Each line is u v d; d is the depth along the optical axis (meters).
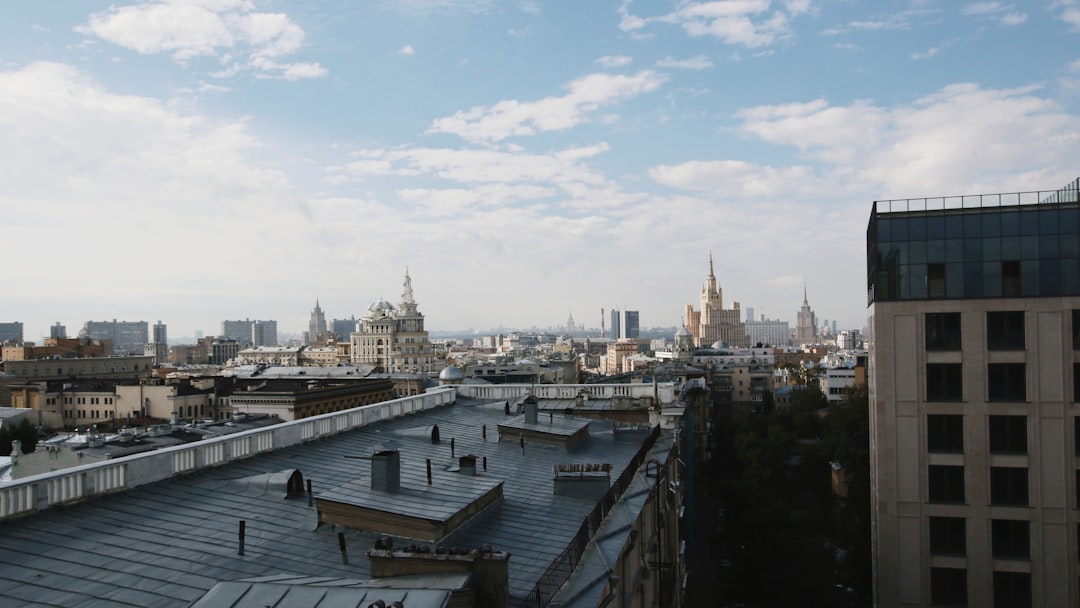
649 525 34.19
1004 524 54.59
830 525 91.00
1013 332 55.34
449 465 32.41
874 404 60.09
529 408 43.34
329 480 29.12
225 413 158.12
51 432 140.00
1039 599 53.44
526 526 25.19
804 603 76.19
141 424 142.00
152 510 23.03
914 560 56.28
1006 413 54.94
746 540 81.19
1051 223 55.00
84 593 16.73
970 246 56.56
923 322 57.12
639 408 53.97
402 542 21.83
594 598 19.97
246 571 18.94
